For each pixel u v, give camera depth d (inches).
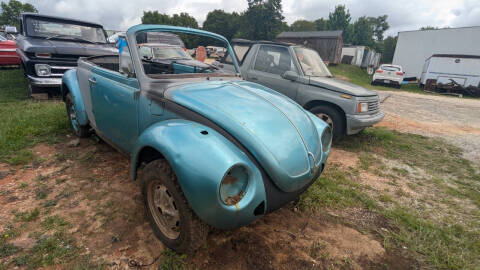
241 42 254.2
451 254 100.3
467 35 988.6
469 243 106.7
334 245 101.3
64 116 211.2
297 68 214.4
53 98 271.9
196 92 101.5
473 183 162.2
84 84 151.1
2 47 391.9
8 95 271.7
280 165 82.4
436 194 146.2
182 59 214.4
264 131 87.7
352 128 199.8
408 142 235.8
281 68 222.8
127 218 106.3
